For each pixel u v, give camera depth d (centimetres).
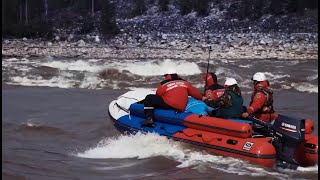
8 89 1587
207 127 754
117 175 644
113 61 2861
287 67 2631
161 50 3581
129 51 3534
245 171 662
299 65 2773
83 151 782
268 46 3775
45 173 648
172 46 3822
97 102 1314
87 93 1512
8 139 857
